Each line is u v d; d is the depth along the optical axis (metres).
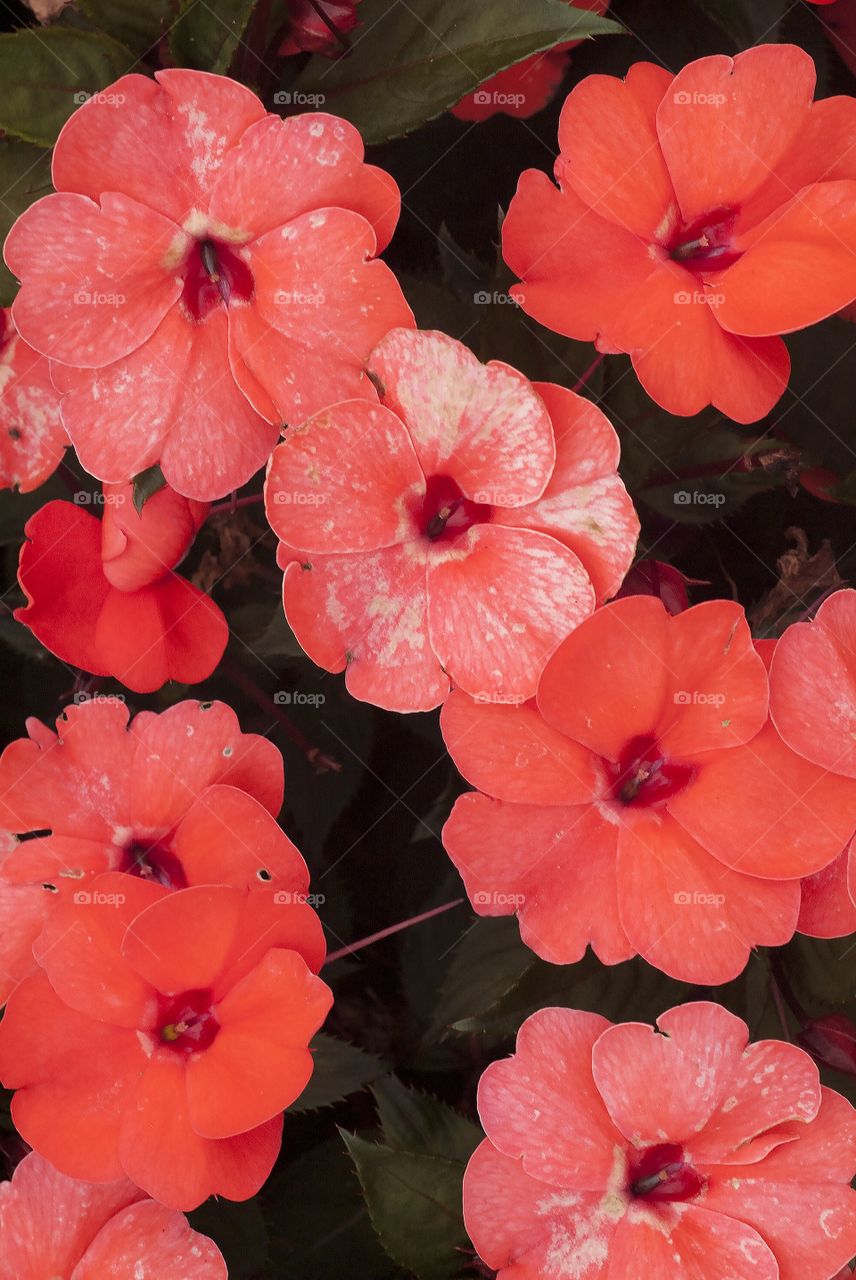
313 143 0.35
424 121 0.38
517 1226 0.37
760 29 0.41
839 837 0.36
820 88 0.42
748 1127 0.37
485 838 0.36
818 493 0.42
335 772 0.42
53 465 0.38
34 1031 0.36
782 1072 0.36
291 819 0.42
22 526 0.41
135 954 0.36
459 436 0.35
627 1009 0.38
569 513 0.36
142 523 0.37
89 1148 0.36
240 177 0.35
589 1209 0.37
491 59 0.38
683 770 0.37
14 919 0.37
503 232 0.36
